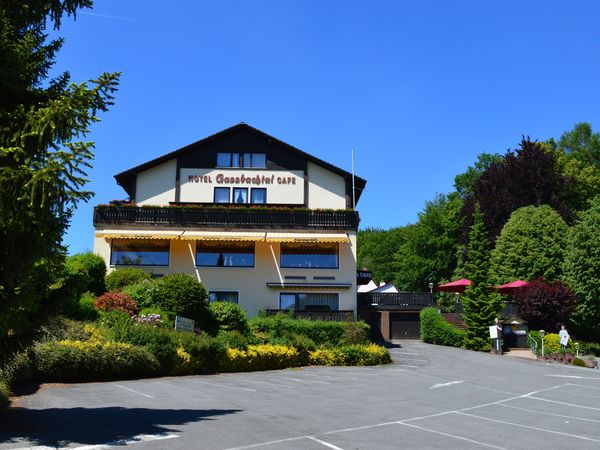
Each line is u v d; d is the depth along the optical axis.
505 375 24.95
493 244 53.84
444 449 10.55
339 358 28.58
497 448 10.87
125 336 20.50
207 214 37.38
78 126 9.45
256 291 37.00
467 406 16.05
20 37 10.74
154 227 37.03
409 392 18.58
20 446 9.27
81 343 18.30
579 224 42.16
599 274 40.28
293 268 37.25
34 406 13.11
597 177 61.66
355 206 46.59
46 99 10.35
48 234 9.64
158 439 10.21
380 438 11.25
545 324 38.62
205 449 9.66
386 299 47.72
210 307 28.52
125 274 32.16
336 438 11.03
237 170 40.50
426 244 75.31
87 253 30.95
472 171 77.44
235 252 37.38
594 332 42.25
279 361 26.47
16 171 8.69
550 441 11.68
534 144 55.78
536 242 47.75
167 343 21.28
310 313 35.41
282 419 12.75
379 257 99.56
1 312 9.47
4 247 9.40
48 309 10.60
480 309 37.72
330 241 36.69
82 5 11.06
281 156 40.78
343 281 37.06
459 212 60.12
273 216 37.44
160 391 16.55
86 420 11.66
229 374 23.11
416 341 44.16
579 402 17.52
